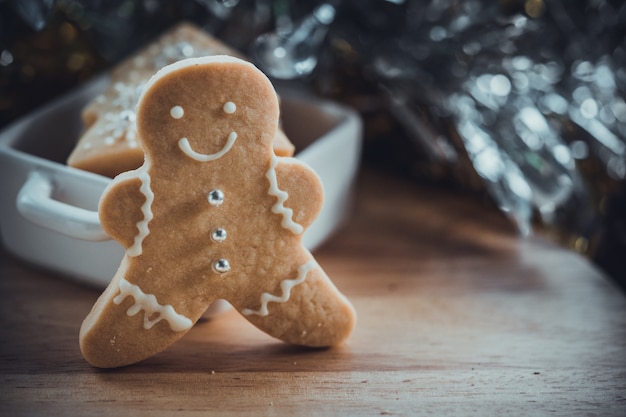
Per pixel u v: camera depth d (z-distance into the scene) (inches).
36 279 13.5
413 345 12.2
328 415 10.6
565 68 15.6
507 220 16.2
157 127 10.5
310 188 11.1
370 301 13.4
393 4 14.7
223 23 15.0
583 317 13.1
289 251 11.2
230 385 11.1
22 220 13.0
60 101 14.4
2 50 15.0
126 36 15.1
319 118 15.1
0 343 11.9
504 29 14.4
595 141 15.5
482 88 15.1
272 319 11.4
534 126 15.1
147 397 10.8
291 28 14.3
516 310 13.2
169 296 10.9
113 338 11.0
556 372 11.6
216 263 10.9
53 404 10.6
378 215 16.3
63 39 15.4
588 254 15.8
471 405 10.9
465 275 14.3
